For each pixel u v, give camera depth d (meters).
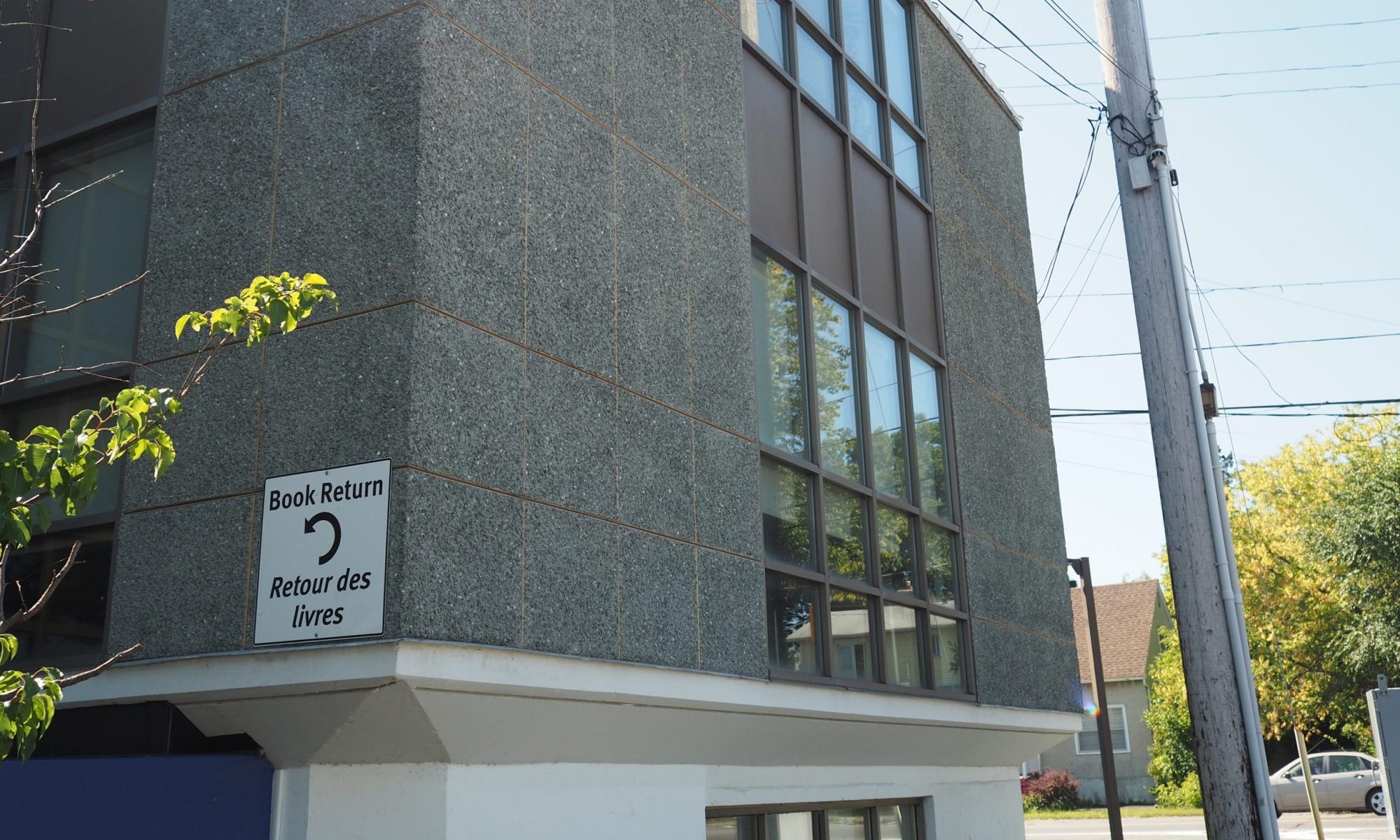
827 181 9.28
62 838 5.23
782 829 8.09
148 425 3.78
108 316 6.07
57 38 6.72
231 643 5.01
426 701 4.81
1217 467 8.86
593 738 5.90
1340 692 34.44
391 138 5.27
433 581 4.77
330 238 5.29
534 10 6.10
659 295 6.68
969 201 11.91
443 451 4.96
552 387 5.68
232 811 5.17
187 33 6.12
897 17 11.33
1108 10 9.62
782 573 7.50
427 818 5.10
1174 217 9.19
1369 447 33.16
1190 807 35.72
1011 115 13.52
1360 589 32.06
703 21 7.75
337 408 5.04
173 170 5.92
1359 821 27.58
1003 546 10.88
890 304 9.89
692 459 6.68
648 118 6.92
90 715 5.52
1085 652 43.62
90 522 5.62
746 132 8.23
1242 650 8.38
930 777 9.89
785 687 7.11
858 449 8.92
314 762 5.29
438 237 5.18
